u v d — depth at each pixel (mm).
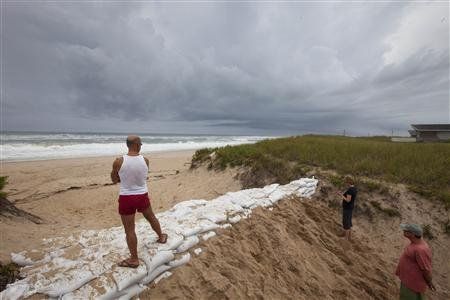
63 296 3061
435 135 36750
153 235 4297
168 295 3516
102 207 9820
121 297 3252
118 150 28141
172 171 17219
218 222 5160
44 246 4402
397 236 7746
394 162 11055
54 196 10961
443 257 7152
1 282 3385
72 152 25250
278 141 18609
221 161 14023
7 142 30312
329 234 7059
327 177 9773
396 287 6016
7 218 6094
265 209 6562
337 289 5055
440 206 8133
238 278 4082
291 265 5023
